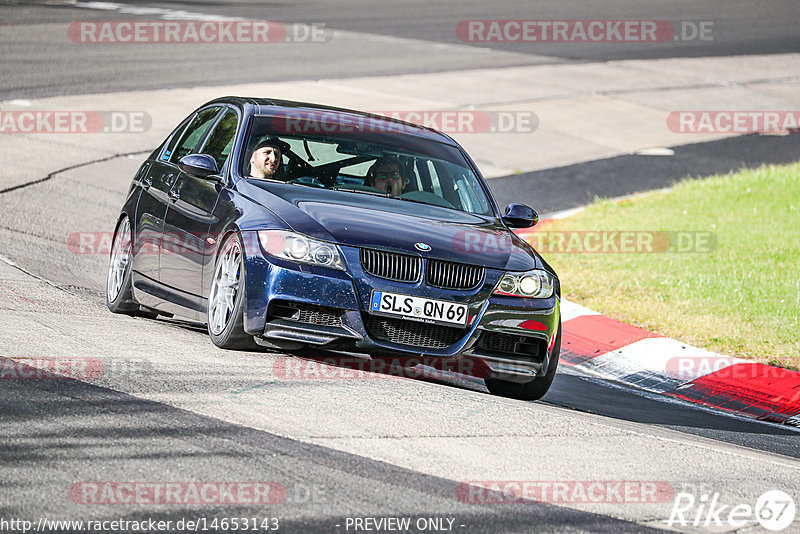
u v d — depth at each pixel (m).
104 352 23.92
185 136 32.16
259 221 25.20
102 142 60.94
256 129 28.88
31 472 16.09
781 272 45.00
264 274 24.39
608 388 32.06
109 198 50.72
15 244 39.62
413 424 20.95
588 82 92.38
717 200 59.03
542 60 100.06
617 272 45.03
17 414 18.58
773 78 101.00
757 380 33.34
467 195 29.58
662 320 38.47
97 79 76.19
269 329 24.33
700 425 27.83
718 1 144.62
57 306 29.80
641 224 53.62
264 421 19.81
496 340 25.75
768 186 61.62
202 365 23.64
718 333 37.19
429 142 30.94
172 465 16.98
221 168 28.39
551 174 65.69
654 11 133.38
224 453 17.78
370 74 86.88
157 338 26.58
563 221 54.44
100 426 18.45
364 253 24.73
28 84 72.38
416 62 93.75
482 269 25.56
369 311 24.52
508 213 29.89
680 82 96.12
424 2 132.50
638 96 89.25
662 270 45.31
